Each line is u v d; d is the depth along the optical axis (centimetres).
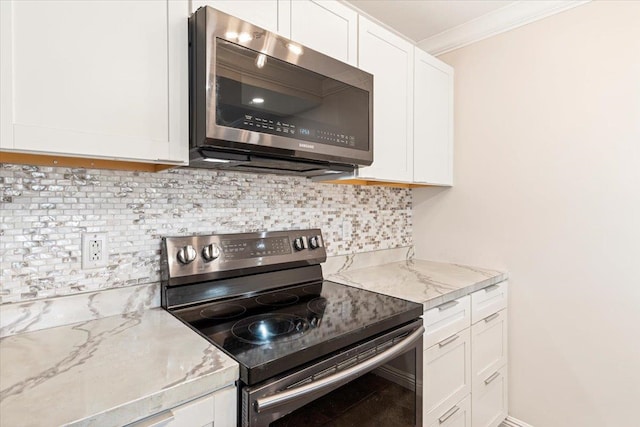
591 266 166
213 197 143
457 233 216
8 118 77
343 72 135
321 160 131
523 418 189
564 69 174
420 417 131
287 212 169
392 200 226
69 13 85
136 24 95
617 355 159
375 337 113
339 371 98
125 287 120
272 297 142
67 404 66
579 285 170
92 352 89
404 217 235
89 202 114
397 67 176
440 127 206
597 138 164
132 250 122
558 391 177
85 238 113
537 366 184
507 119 194
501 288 189
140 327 107
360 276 183
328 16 144
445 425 148
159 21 99
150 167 121
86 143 87
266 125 111
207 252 132
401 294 147
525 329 188
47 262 107
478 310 170
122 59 93
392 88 173
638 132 153
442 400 147
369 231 211
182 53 103
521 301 190
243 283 143
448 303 151
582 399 169
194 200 138
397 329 122
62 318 108
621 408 158
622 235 157
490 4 183
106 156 91
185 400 74
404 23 201
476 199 208
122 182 120
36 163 102
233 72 104
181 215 134
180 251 127
